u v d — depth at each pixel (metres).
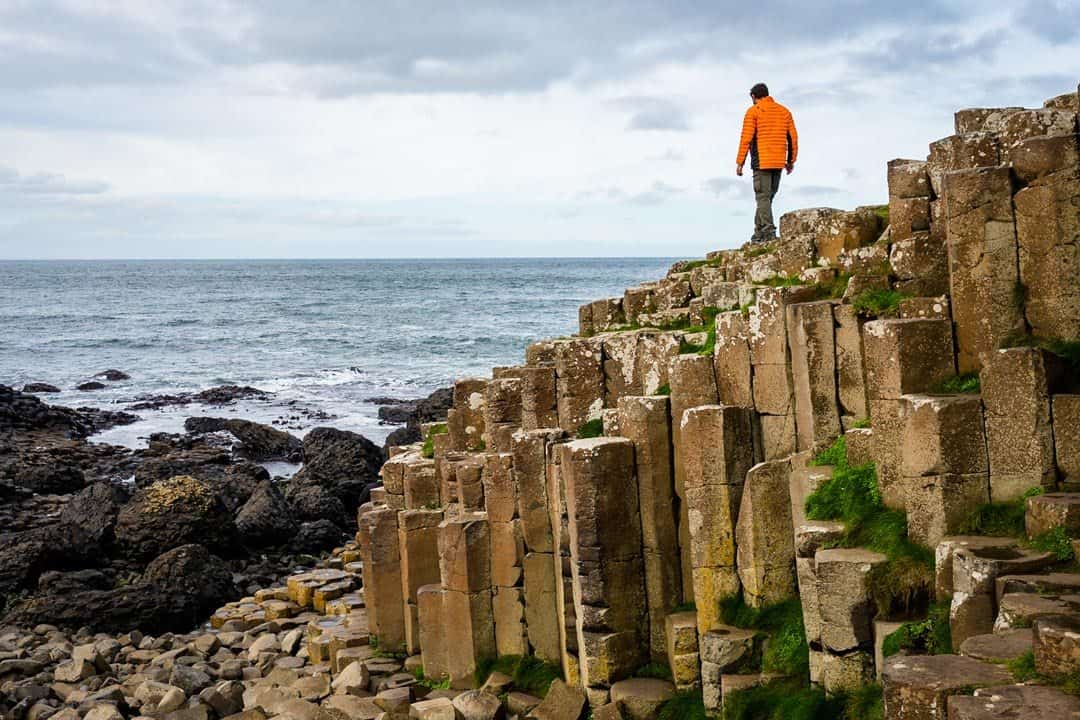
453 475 19.34
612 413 17.27
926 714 8.74
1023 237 12.77
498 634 17.88
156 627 24.50
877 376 13.19
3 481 39.62
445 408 46.53
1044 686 8.36
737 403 15.65
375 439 51.66
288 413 59.44
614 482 15.89
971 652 9.30
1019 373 11.77
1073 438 11.63
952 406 12.00
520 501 17.53
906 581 12.05
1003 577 10.45
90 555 29.12
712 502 15.01
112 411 60.34
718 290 19.70
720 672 14.37
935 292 14.55
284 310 129.50
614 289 167.88
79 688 19.75
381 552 20.03
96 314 126.69
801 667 13.70
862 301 14.51
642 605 16.08
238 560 30.69
